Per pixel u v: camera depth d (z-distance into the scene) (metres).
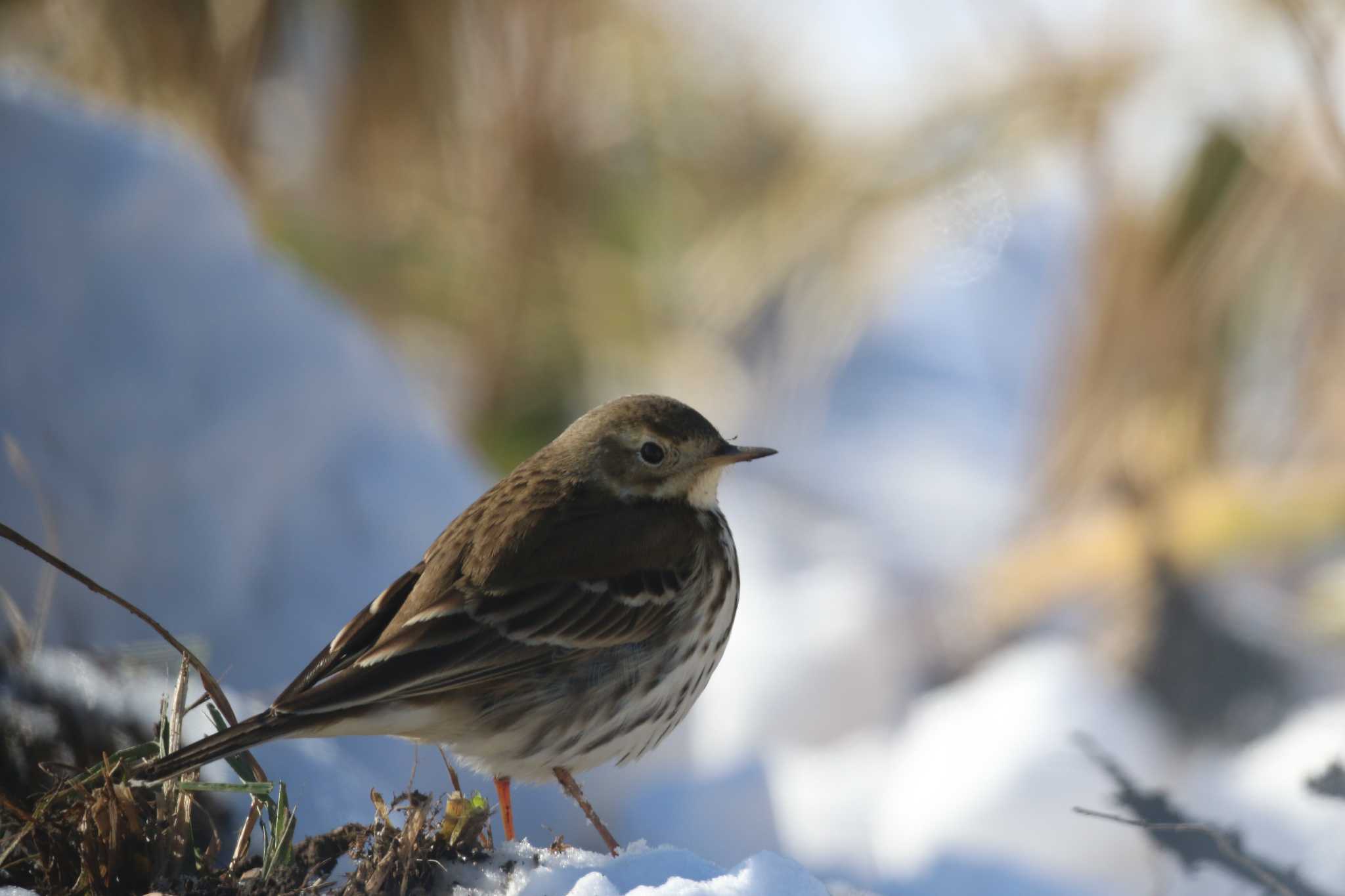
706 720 13.22
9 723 6.36
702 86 16.12
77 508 8.13
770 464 16.92
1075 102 14.63
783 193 16.08
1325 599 13.45
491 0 14.88
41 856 5.40
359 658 6.18
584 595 6.64
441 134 14.89
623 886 5.20
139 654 7.08
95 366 8.54
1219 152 14.01
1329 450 14.12
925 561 15.54
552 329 14.80
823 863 10.35
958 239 15.81
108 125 9.21
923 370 18.70
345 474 9.13
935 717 12.38
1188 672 13.05
